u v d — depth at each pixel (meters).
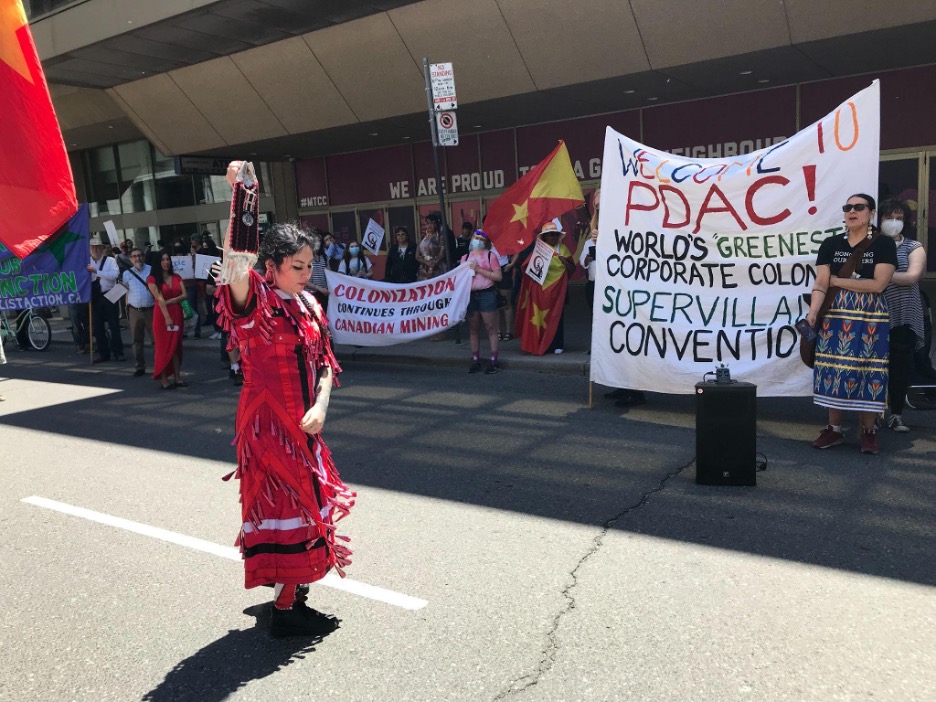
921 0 10.27
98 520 5.20
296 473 3.23
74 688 3.17
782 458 5.75
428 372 10.34
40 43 15.48
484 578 3.99
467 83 14.41
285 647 3.40
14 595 4.10
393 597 3.82
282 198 22.23
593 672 3.08
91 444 7.36
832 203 6.51
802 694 2.88
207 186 24.16
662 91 14.55
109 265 12.88
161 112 18.52
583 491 5.26
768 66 12.84
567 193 9.93
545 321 10.25
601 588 3.81
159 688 3.14
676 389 7.14
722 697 2.88
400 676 3.12
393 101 15.42
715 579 3.85
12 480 6.27
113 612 3.84
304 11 13.40
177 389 10.11
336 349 11.94
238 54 15.84
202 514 5.22
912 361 6.86
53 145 2.49
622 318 7.30
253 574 3.24
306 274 3.26
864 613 3.46
